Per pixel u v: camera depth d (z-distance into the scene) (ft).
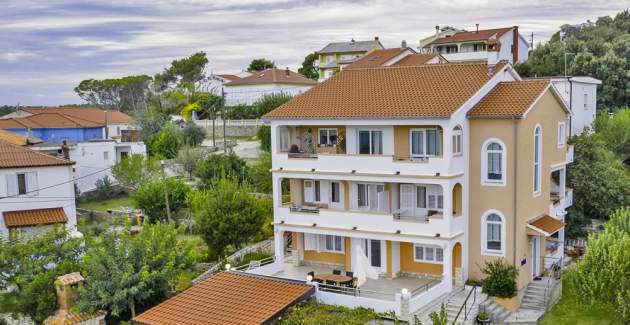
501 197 104.94
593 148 149.59
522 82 112.68
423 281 110.32
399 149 110.83
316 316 90.94
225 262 125.39
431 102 106.01
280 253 120.88
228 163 185.16
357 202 116.88
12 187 141.18
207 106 319.47
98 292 97.50
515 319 99.40
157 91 449.89
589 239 99.91
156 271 102.32
